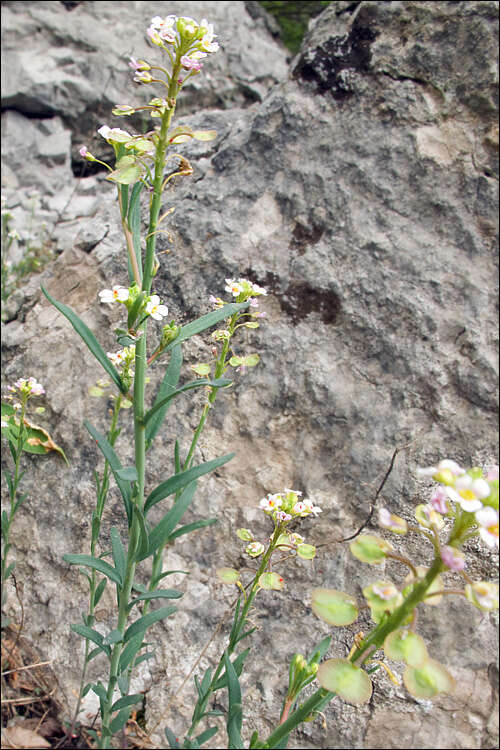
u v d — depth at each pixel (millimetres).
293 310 2605
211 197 2805
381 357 2486
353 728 2205
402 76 2779
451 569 903
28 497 2572
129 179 1240
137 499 1433
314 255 2650
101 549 2424
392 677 1052
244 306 1437
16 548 2551
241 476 2467
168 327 1321
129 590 1542
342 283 2584
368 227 2639
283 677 2215
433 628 2242
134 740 2229
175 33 1229
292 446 2477
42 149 5242
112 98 5398
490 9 2734
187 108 5656
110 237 2918
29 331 2857
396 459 2340
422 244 2588
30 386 2084
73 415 2605
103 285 2801
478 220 2602
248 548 1679
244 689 2227
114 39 5602
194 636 2307
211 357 2535
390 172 2686
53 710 2328
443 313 2486
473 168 2648
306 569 2297
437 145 2686
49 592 2451
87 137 5512
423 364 2434
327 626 2232
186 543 2412
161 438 2498
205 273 2674
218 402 2523
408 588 970
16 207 4922
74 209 4957
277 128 2855
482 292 2506
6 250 4316
